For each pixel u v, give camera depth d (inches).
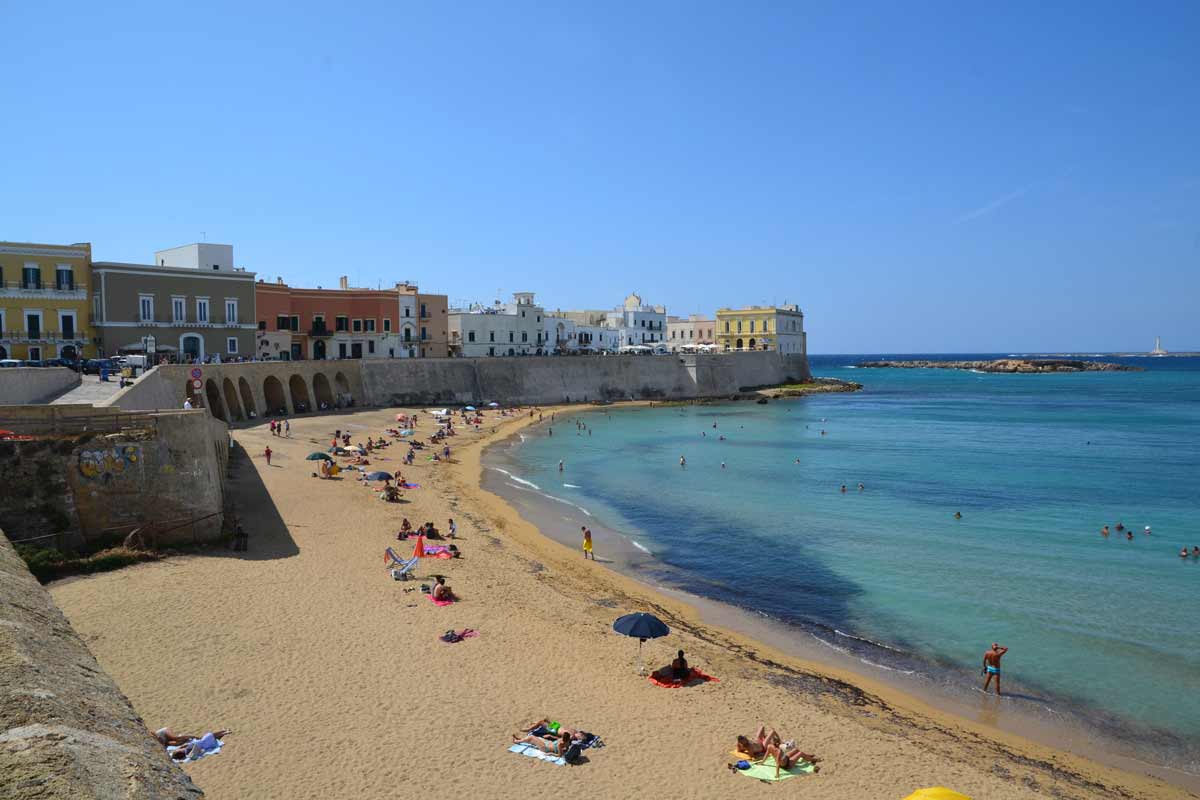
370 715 847.7
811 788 753.0
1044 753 856.9
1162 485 2395.4
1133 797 770.2
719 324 6717.5
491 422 3801.7
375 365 3853.3
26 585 300.4
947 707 967.0
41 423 1261.1
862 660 1106.1
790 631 1210.0
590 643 1093.8
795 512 2025.1
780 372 6579.7
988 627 1230.9
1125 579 1462.8
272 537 1475.1
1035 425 4094.5
